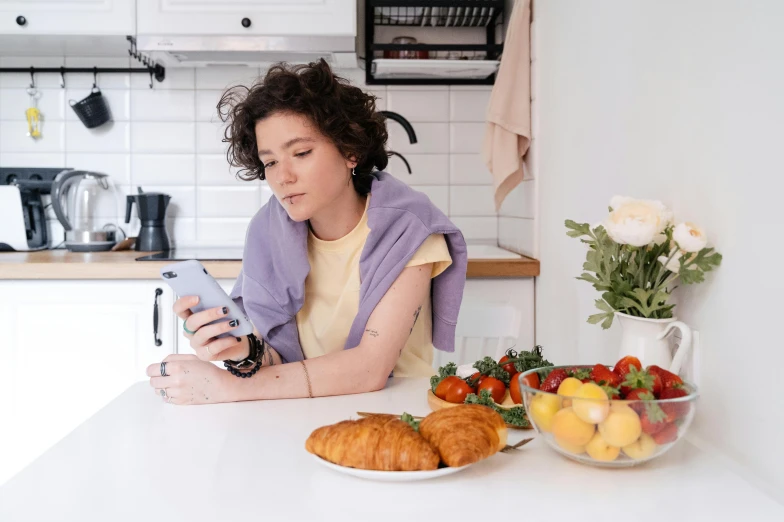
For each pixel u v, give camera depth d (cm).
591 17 159
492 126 227
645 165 127
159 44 233
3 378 214
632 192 134
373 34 251
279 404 111
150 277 211
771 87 86
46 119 264
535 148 217
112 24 230
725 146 98
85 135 265
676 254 104
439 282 139
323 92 116
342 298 134
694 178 108
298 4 232
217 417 104
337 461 79
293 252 129
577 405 80
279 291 132
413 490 77
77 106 255
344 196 128
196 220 268
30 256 231
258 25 232
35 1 228
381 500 75
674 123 115
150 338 214
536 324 218
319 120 113
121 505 73
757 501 75
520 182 233
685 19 110
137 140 266
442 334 142
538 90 213
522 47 220
